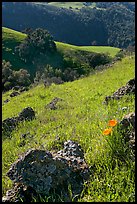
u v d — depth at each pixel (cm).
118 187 455
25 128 1180
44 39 11888
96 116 895
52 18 18888
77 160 521
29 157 502
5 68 7169
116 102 1012
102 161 518
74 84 2558
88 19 19562
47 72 8894
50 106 1547
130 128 542
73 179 490
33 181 486
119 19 19562
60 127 988
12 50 11700
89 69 11212
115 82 1995
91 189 468
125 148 520
